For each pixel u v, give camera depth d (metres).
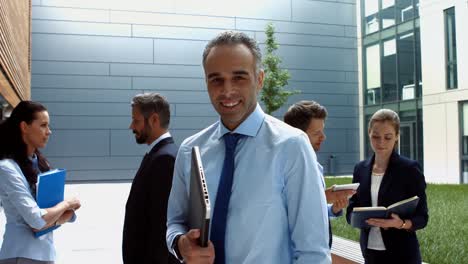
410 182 3.13
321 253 1.64
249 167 1.72
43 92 18.25
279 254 1.68
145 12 19.39
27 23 10.82
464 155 17.14
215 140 1.88
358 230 6.77
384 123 3.20
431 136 18.39
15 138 2.81
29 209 2.63
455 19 17.30
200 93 20.02
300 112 2.83
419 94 19.42
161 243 2.80
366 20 22.19
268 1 21.12
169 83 19.67
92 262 6.17
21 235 2.71
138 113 3.09
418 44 19.39
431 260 4.95
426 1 18.52
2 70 5.87
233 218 1.69
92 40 18.77
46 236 2.81
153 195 2.83
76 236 7.82
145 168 2.93
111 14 19.00
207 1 20.19
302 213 1.65
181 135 19.78
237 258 1.68
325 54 22.02
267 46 17.48
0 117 8.84
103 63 18.88
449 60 17.69
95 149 18.67
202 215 1.46
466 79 16.86
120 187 16.62
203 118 20.05
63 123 18.42
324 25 22.03
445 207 9.12
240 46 1.68
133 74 19.22
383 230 3.15
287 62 21.44
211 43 1.73
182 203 2.01
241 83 1.69
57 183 2.84
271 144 1.72
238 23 20.66
